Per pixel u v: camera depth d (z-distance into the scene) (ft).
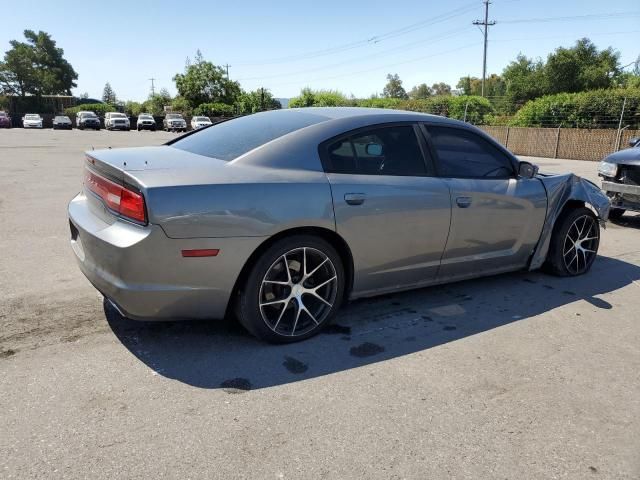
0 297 12.59
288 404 8.52
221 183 9.48
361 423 8.08
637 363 10.47
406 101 114.11
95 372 9.28
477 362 10.25
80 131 146.41
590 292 14.70
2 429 7.56
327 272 10.94
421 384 9.33
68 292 13.07
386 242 11.45
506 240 13.89
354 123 11.48
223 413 8.20
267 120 12.29
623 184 23.15
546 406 8.79
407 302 13.43
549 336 11.63
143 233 8.95
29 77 260.42
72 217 10.63
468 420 8.29
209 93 200.95
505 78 155.02
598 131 70.18
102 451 7.18
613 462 7.43
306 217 10.14
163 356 9.98
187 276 9.32
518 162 14.21
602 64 134.82
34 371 9.22
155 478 6.70
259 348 10.46
